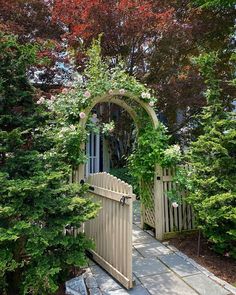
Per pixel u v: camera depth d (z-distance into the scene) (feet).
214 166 12.59
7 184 8.13
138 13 19.07
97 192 12.01
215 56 13.98
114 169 25.36
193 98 21.65
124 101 15.75
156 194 14.78
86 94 13.09
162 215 14.60
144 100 14.85
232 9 23.36
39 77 20.62
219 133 12.59
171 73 22.27
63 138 12.23
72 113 13.10
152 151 14.85
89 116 14.02
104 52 20.11
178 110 23.70
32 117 9.41
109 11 18.88
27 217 8.18
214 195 12.13
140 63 21.48
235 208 11.33
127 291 9.63
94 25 19.01
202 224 12.63
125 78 14.29
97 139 28.40
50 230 8.42
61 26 22.11
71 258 8.63
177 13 23.26
